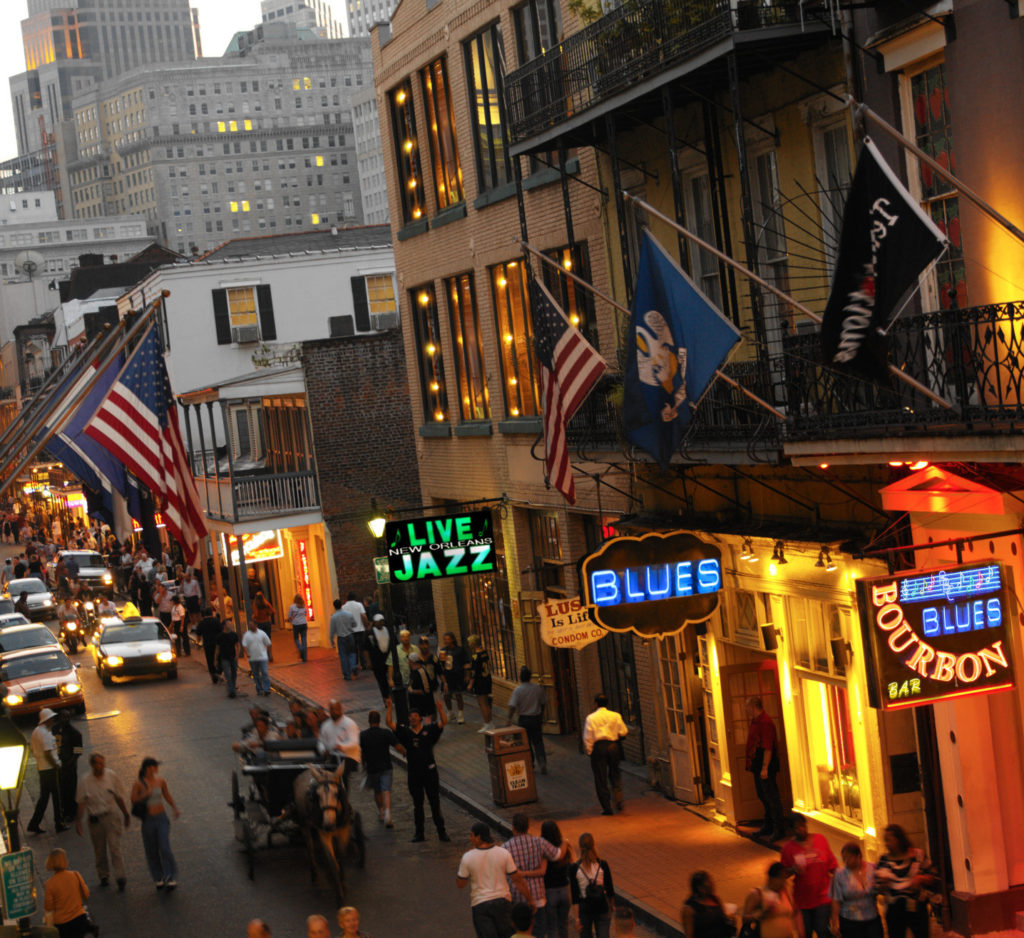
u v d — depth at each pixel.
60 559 57.94
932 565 14.50
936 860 15.03
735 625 18.80
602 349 22.28
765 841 18.08
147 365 19.39
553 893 14.80
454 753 25.64
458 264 27.84
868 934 12.87
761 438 16.03
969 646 12.42
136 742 29.02
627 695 23.31
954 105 13.59
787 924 11.79
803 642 17.36
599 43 19.16
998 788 14.20
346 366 40.12
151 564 48.91
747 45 15.88
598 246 22.19
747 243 16.11
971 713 14.12
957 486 13.49
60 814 22.88
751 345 17.86
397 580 22.06
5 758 14.96
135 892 18.88
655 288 14.55
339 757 20.05
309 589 41.94
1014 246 12.88
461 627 31.64
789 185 17.03
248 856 19.03
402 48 29.39
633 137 20.83
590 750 20.34
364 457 40.16
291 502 39.72
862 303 11.26
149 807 18.64
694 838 18.62
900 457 12.98
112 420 19.12
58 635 49.31
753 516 18.25
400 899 17.61
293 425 42.12
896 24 14.20
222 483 39.88
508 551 27.00
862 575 15.59
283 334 52.53
